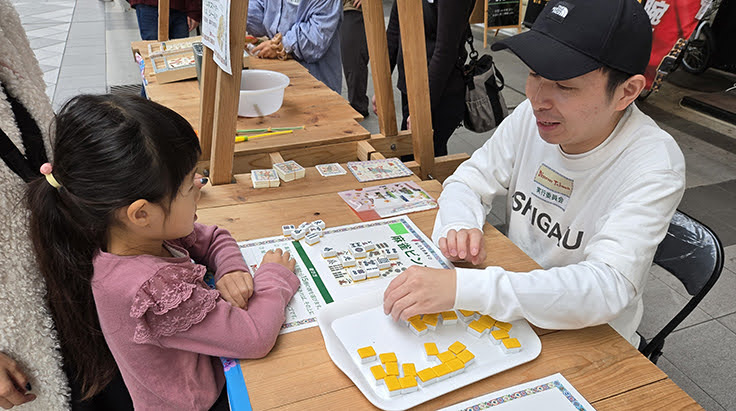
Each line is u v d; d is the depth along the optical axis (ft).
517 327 2.84
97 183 2.28
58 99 12.57
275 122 5.70
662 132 3.09
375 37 5.00
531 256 3.89
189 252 3.30
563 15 2.74
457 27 5.84
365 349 2.58
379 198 4.15
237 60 3.91
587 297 2.73
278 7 8.76
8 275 2.63
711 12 14.66
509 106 13.58
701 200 9.36
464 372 2.52
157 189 2.37
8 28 2.81
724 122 12.90
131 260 2.52
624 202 2.98
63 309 2.72
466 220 3.52
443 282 2.77
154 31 10.20
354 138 5.41
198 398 2.66
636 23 2.66
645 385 2.51
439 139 7.34
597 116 2.87
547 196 3.61
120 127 2.26
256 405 2.32
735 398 5.48
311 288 3.05
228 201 4.05
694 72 15.69
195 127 5.41
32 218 2.50
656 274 7.37
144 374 2.55
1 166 2.58
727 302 6.84
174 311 2.46
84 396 3.12
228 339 2.50
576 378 2.54
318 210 3.95
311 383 2.44
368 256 3.36
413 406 2.33
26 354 2.78
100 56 16.37
